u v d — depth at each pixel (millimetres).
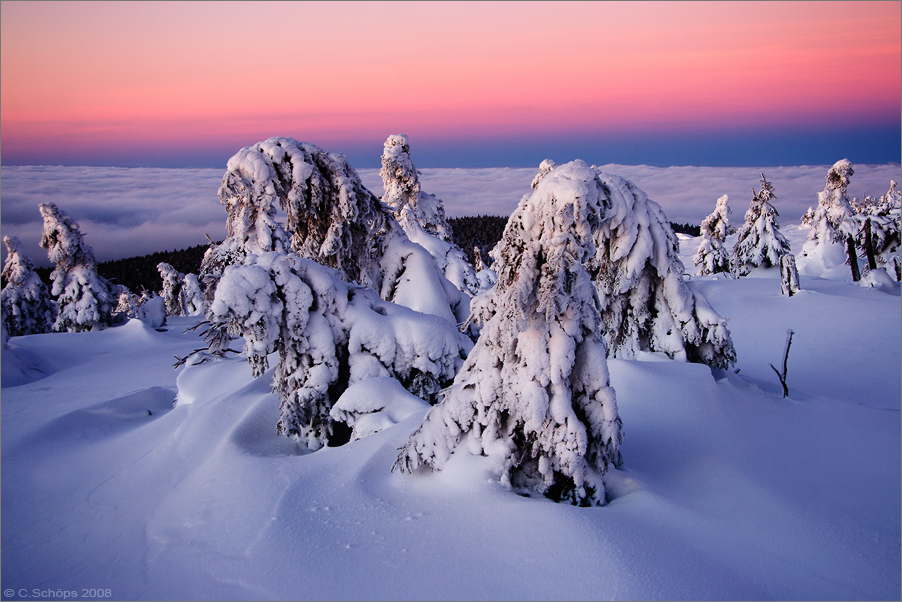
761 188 34250
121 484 7574
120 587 4957
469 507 5441
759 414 8820
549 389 5902
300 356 8555
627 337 11430
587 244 5742
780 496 6012
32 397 15281
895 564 4906
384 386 8336
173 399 13094
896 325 19531
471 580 4383
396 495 5895
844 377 15898
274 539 5227
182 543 5520
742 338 20797
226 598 4543
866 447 7652
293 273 8617
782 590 4418
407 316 9398
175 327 33438
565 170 5746
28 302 33781
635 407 8375
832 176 36375
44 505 7203
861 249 34031
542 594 4133
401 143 22953
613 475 6309
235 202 12227
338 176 11961
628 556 4445
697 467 6703
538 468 5957
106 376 18359
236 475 6707
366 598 4305
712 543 4965
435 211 24484
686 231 86812
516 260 5895
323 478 6383
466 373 6344
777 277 32406
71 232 30375
